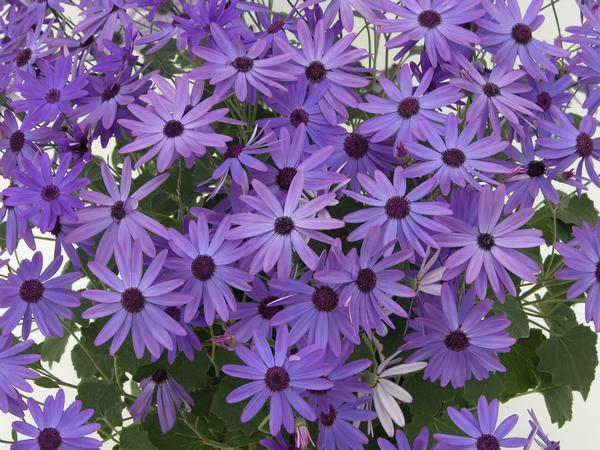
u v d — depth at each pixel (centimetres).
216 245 44
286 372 43
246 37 50
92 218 44
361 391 46
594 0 54
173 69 59
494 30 49
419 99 47
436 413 54
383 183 44
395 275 43
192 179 53
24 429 46
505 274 44
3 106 53
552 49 50
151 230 44
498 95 47
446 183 44
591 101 50
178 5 56
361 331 50
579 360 55
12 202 44
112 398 53
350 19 49
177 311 47
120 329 43
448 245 44
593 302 46
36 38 54
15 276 48
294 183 43
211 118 45
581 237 45
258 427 47
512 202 49
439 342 46
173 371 51
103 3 55
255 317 48
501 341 45
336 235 51
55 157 54
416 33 48
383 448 44
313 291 44
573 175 48
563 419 59
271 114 55
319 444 47
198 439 56
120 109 49
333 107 48
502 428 44
